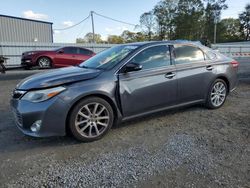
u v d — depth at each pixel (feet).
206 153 10.65
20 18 87.45
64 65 46.21
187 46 15.53
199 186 8.34
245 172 9.16
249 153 10.62
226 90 17.58
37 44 67.46
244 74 34.73
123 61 13.04
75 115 11.53
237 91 23.06
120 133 13.05
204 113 16.19
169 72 14.20
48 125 11.07
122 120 13.04
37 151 11.10
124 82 12.71
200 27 221.05
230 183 8.48
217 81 16.76
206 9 219.82
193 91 15.47
